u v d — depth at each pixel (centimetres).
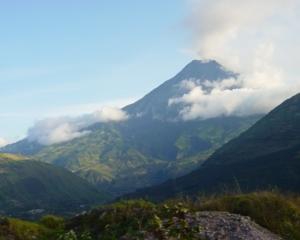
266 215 2445
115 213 2475
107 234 2225
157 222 1367
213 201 2639
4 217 2594
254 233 2100
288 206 2516
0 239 2330
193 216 2295
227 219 2253
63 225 2616
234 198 2645
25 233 2458
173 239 1350
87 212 2673
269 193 2697
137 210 2455
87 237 2105
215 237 2033
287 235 2286
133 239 1756
